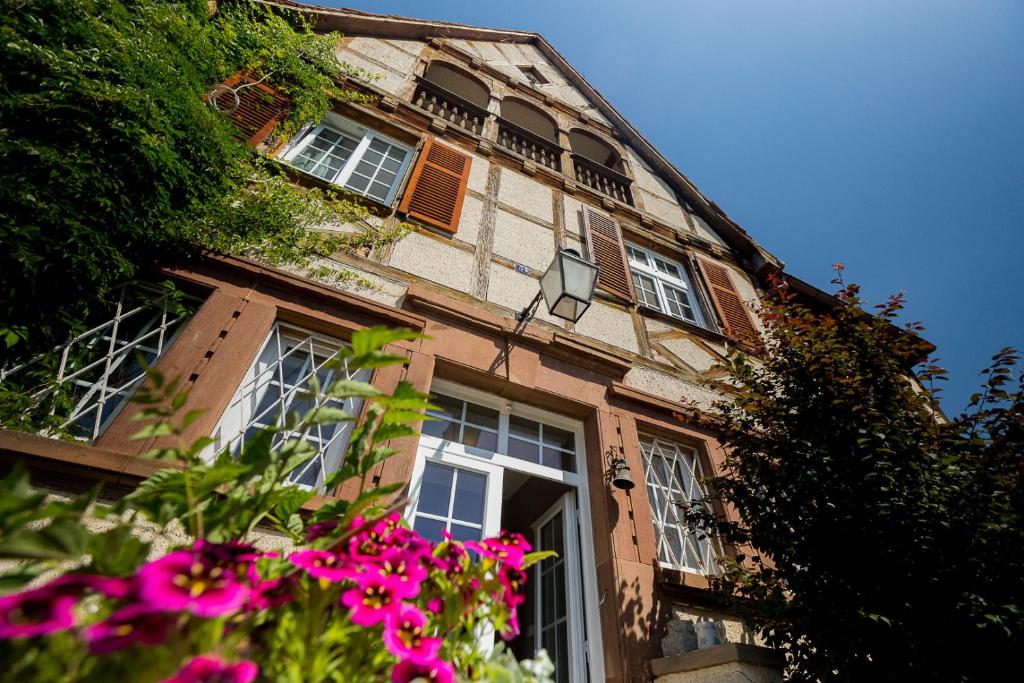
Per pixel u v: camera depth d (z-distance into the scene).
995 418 2.27
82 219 2.26
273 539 2.07
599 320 4.62
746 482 2.67
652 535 3.10
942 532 2.03
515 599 1.36
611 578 2.79
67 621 0.68
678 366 4.70
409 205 4.35
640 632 2.61
